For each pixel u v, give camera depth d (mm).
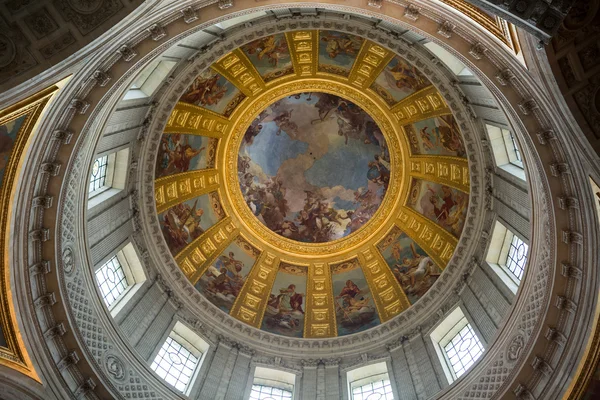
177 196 33688
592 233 16844
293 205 39719
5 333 17438
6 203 16875
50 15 14367
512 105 16281
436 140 33438
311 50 32594
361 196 39219
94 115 17062
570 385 17906
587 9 12164
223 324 31188
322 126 39562
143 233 29297
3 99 14492
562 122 15164
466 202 31516
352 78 34406
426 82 30922
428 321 29703
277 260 37219
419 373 26875
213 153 35969
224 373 28000
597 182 15453
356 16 25766
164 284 29625
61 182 17891
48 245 18703
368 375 28969
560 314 18781
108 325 22312
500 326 22203
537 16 11914
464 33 15984
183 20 16609
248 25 26688
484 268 27375
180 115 32156
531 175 20094
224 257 35531
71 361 19516
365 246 37000
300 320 34125
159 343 26547
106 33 15336
